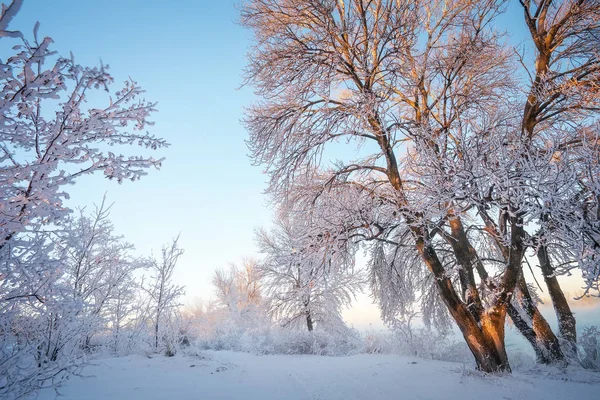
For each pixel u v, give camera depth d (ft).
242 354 36.68
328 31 26.23
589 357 26.27
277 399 16.48
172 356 25.09
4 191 8.50
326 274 26.66
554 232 18.80
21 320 13.94
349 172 30.42
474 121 25.94
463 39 27.81
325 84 27.43
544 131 29.07
